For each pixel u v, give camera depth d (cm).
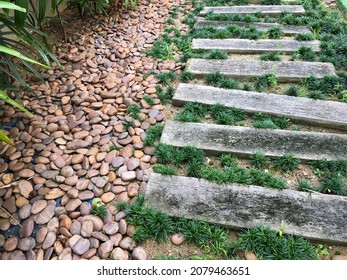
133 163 163
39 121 185
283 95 205
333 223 136
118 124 187
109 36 271
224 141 174
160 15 314
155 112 197
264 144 172
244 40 267
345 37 257
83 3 267
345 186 154
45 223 137
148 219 138
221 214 140
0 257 127
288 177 160
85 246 130
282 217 138
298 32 275
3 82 185
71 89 208
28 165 161
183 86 215
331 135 177
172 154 168
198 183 153
